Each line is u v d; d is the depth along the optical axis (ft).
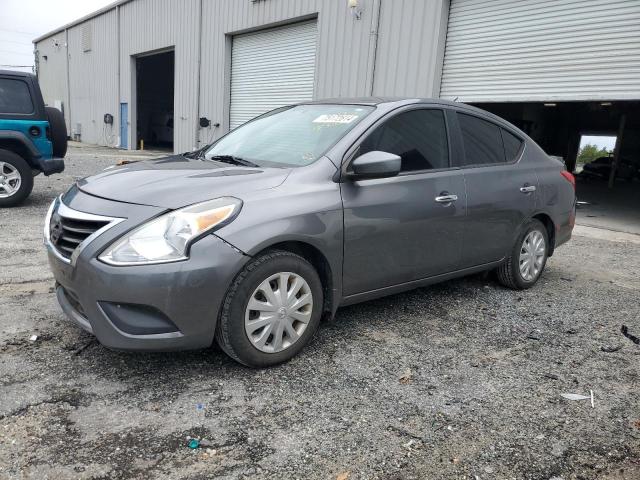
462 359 11.16
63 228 9.77
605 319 14.08
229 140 13.94
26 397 8.86
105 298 8.77
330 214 10.49
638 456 8.12
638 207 42.78
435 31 35.12
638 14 26.50
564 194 16.76
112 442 7.81
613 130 82.48
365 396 9.44
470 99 34.42
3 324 11.69
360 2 39.78
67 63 105.19
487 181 14.01
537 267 16.38
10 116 24.86
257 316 9.82
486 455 7.97
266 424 8.45
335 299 11.02
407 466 7.63
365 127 11.67
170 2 67.10
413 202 12.00
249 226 9.36
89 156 66.08
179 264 8.77
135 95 83.82
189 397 9.11
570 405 9.50
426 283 13.11
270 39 51.44
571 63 29.40
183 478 7.15
